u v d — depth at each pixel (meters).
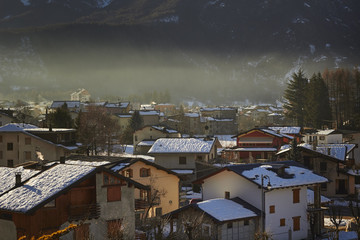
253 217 44.75
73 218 33.34
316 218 51.34
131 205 37.00
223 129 175.25
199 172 77.56
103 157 52.00
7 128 74.38
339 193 70.69
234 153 99.69
